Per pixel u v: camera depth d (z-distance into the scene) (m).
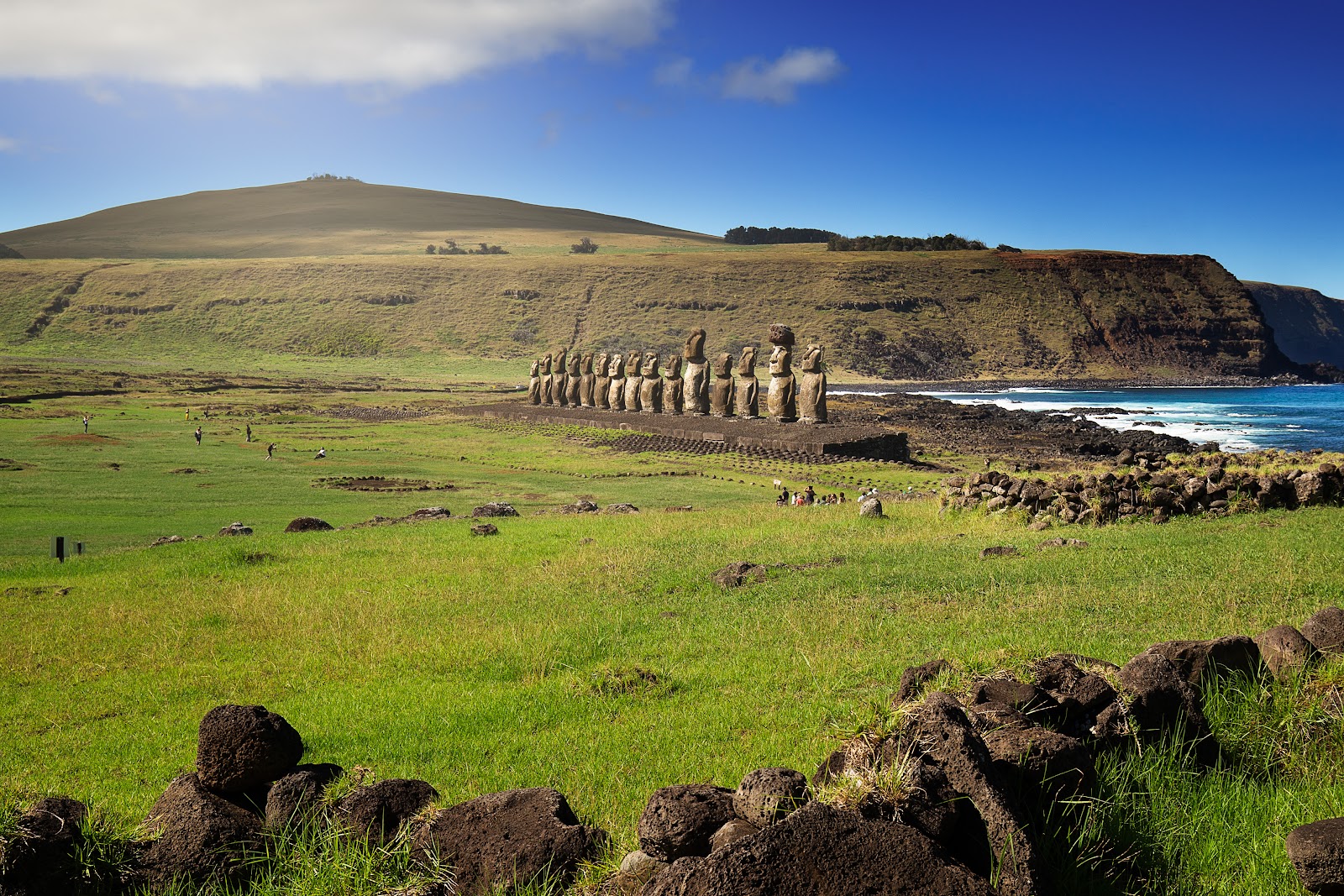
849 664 10.73
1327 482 19.06
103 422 69.88
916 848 4.19
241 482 44.09
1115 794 5.60
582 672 11.75
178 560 21.94
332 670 13.12
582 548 21.36
